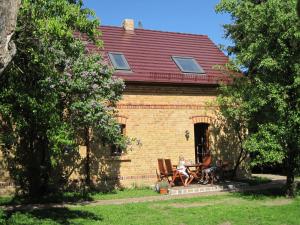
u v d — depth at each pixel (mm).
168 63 21312
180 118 19875
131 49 21625
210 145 20359
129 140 16500
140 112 19078
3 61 6887
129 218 12094
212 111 20531
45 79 11695
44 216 12234
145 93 19297
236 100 17297
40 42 10820
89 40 14773
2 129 15266
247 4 15727
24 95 11602
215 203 14719
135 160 18781
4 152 16500
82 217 12211
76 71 14008
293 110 14930
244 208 13555
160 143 19328
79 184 17672
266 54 15078
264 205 14195
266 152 14859
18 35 10500
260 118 16141
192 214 12695
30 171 16234
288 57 14883
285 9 14750
